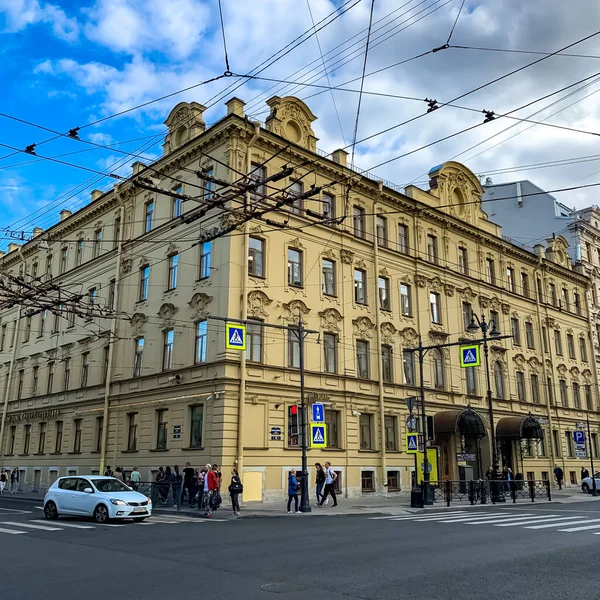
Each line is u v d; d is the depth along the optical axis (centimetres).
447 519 1991
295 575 969
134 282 3322
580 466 4731
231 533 1593
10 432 4228
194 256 2934
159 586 892
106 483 2028
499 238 4369
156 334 3066
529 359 4484
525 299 4591
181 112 3222
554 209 5647
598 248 5738
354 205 3366
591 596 813
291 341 2886
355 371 3148
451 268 3934
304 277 3006
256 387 2684
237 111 2848
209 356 2711
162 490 2511
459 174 4184
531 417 3953
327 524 1856
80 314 2645
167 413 2902
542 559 1109
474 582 906
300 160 3062
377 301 3344
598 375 5288
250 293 2745
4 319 4628
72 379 3669
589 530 1597
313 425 2447
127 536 1533
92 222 3838
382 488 3111
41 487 3728
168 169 3183
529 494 3241
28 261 4484
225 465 2505
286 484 2705
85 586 898
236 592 846
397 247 3578
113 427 3194
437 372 3675
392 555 1166
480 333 4038
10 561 1131
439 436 3622
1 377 4456
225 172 2809
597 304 5522
